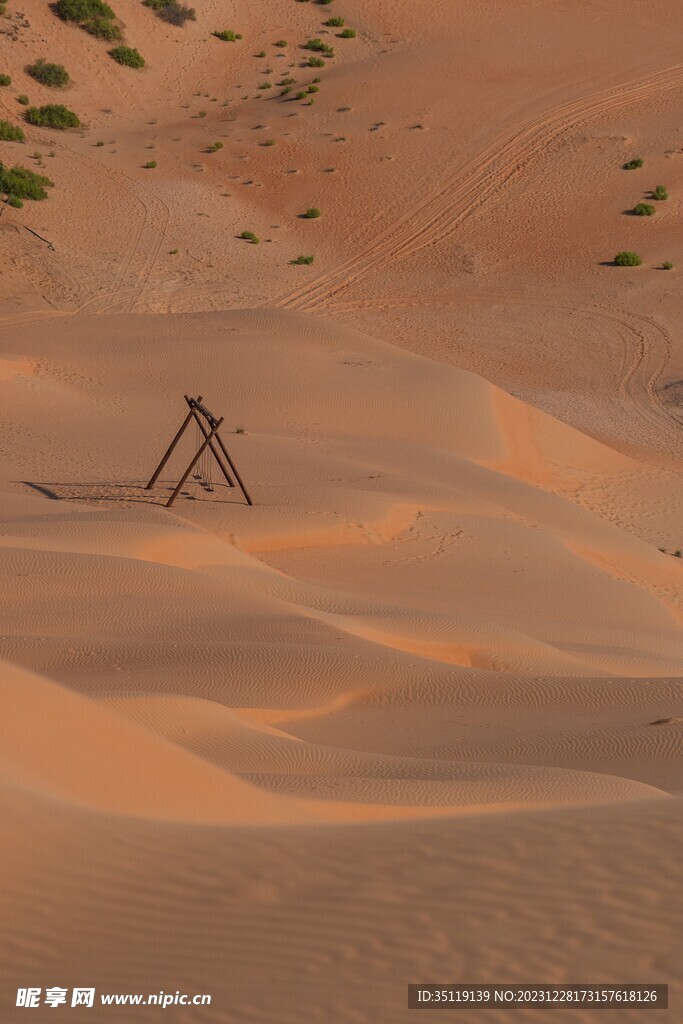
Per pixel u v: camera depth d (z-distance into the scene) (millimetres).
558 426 160750
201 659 58781
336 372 155375
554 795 37844
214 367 151500
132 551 78562
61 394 137875
